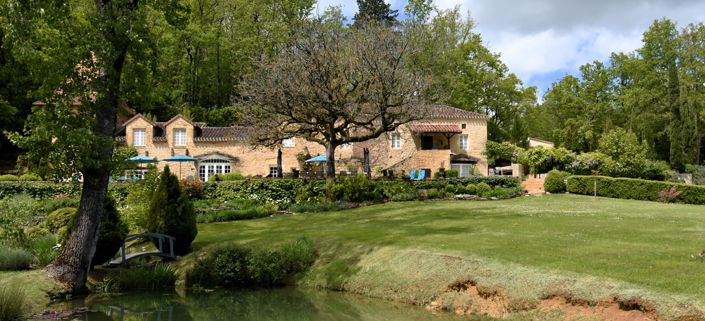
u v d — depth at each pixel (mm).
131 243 21203
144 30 15773
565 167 42969
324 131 32750
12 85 47969
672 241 15180
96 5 15906
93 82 15078
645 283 10992
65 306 14430
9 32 14266
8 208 19641
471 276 13422
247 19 59344
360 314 13359
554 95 70500
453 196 33469
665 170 45469
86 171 15633
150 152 46906
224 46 57844
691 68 59875
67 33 15352
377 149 46969
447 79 56406
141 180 26000
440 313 13000
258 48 56656
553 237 16500
